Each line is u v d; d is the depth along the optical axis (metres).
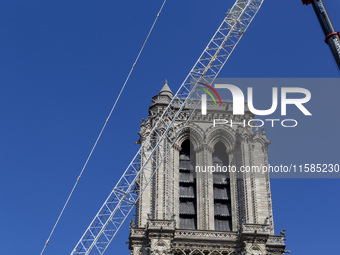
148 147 115.06
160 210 105.75
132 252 102.25
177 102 121.31
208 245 102.00
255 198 107.50
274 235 103.81
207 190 110.62
